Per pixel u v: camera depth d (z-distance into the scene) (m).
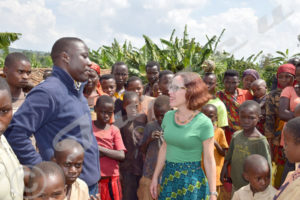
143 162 2.24
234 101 3.39
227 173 2.82
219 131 2.96
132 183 2.29
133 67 9.49
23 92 2.68
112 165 2.29
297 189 1.03
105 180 2.27
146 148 2.07
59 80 1.47
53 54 1.51
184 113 1.90
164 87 2.46
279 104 2.73
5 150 0.99
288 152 1.29
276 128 2.96
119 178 2.34
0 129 0.95
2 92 0.94
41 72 7.59
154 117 1.76
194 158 1.94
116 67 3.54
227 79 3.37
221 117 3.20
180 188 1.92
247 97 3.59
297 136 1.23
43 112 1.39
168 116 1.98
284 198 1.08
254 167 1.96
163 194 1.98
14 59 2.50
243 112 2.48
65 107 1.45
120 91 3.56
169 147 2.00
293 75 2.85
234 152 2.60
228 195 3.23
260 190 1.99
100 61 12.17
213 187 1.90
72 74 1.49
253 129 2.52
